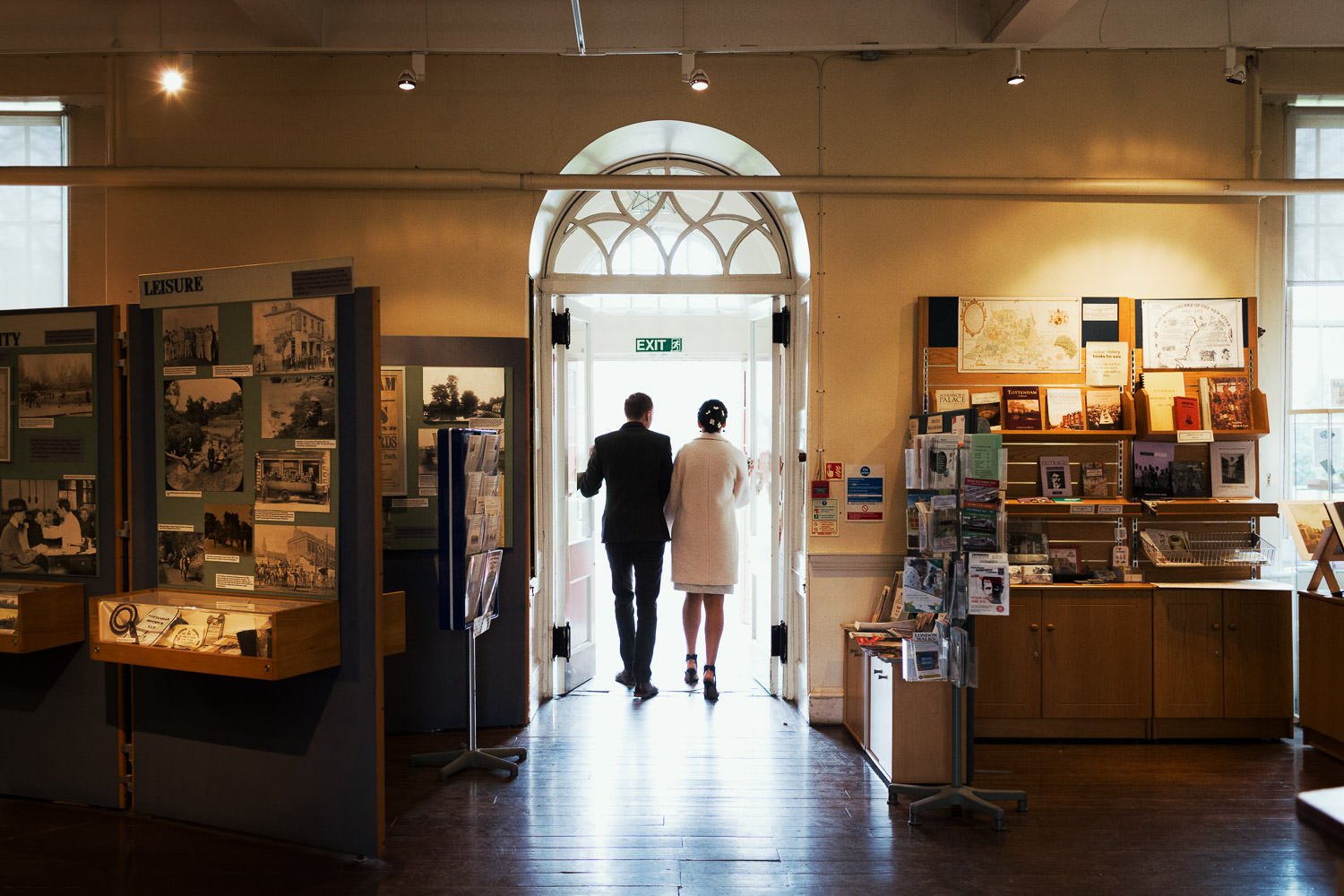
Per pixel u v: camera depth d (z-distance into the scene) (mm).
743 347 8039
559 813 3691
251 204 4965
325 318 3289
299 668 3139
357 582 3268
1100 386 4949
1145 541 4832
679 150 5430
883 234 4961
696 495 5352
